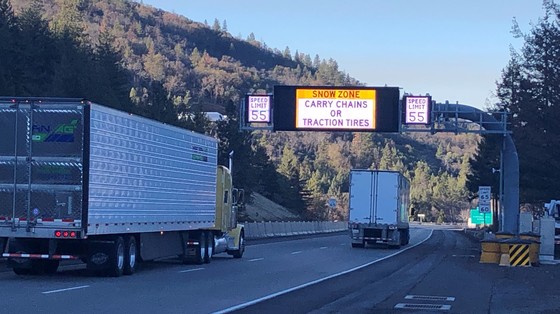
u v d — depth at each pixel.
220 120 80.00
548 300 18.28
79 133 19.80
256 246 44.44
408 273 26.11
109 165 20.88
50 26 94.38
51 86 61.28
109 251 21.25
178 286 19.59
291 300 17.11
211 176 29.41
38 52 69.38
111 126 20.98
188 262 28.44
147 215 23.33
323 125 40.44
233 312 14.74
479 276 25.56
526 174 51.53
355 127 40.25
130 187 22.12
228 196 31.52
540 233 34.75
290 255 35.34
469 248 47.38
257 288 19.59
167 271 24.64
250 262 30.00
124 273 22.23
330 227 85.19
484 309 16.33
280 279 22.45
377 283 22.03
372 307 16.22
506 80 46.72
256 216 77.25
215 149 30.00
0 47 64.06
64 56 62.09
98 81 60.53
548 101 44.09
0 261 25.11
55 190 19.83
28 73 66.50
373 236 43.91
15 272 21.92
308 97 40.62
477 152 84.75
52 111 19.92
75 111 19.84
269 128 40.84
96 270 21.64
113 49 84.56
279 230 62.12
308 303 16.62
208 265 27.97
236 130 77.94
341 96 40.38
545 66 43.94
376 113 40.09
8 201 20.02
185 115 87.56
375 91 40.19
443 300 17.94
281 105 40.75
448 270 27.94
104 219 20.56
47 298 16.03
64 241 21.06
